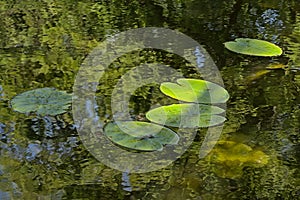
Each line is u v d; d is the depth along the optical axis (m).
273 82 4.78
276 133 4.44
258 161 4.31
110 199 4.15
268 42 5.15
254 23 5.43
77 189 4.19
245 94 4.69
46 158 4.31
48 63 4.93
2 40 5.20
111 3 5.83
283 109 4.58
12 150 4.34
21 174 4.24
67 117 4.52
